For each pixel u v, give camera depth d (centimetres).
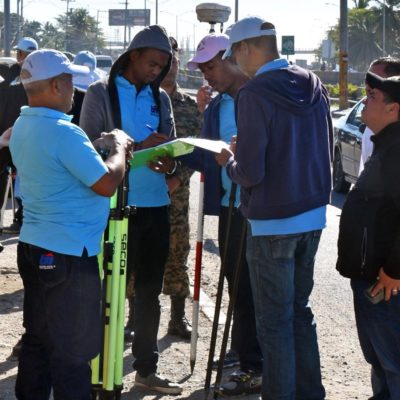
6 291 802
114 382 489
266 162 484
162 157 547
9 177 930
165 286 681
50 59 449
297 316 525
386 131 459
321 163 500
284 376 500
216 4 721
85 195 452
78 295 452
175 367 624
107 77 564
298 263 513
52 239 448
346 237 471
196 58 582
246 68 499
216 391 548
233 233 577
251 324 580
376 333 480
